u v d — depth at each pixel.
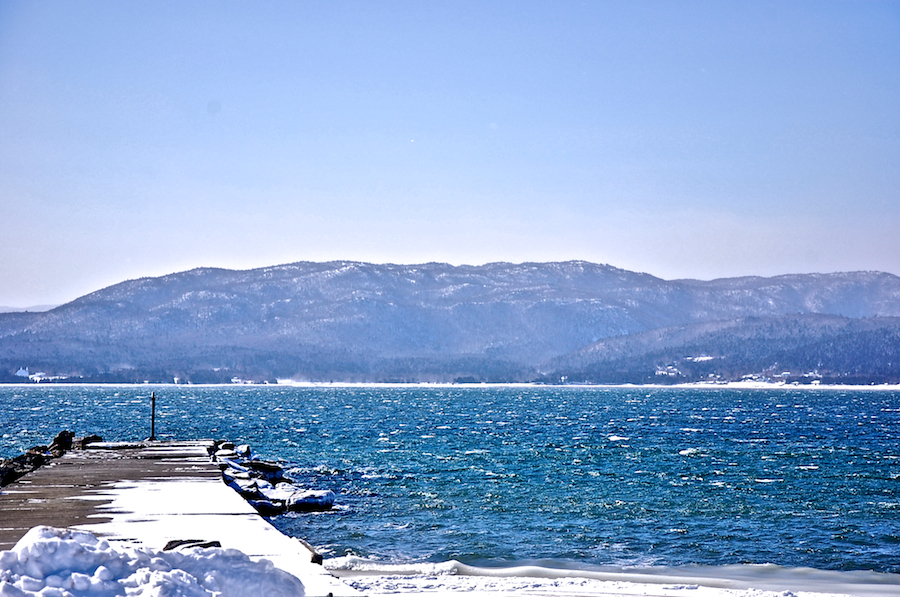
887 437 72.06
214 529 12.90
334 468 42.97
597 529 26.09
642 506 30.61
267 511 26.27
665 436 72.62
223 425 87.19
